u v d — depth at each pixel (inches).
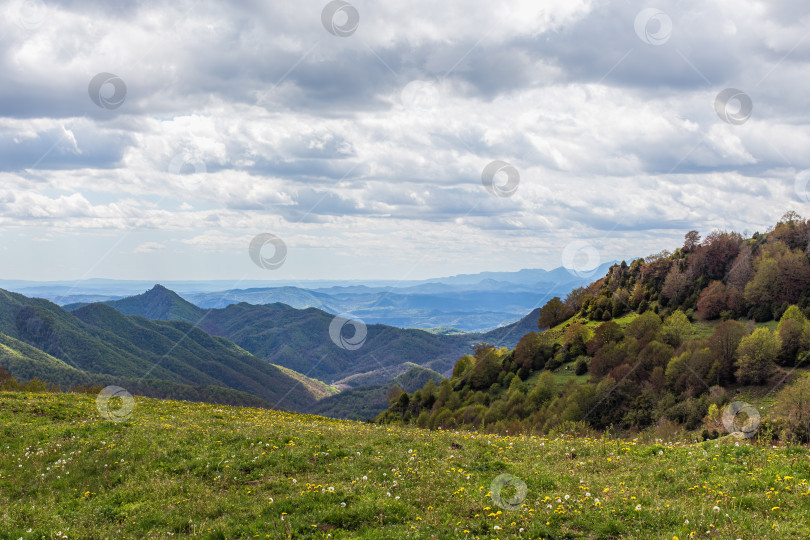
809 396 1947.6
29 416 1005.8
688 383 4360.2
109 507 551.2
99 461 702.5
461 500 496.1
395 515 475.2
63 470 679.1
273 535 445.1
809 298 4889.3
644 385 4626.0
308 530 461.4
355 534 442.6
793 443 690.8
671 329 5413.4
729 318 5472.4
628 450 691.4
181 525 497.0
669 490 504.1
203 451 727.1
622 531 410.3
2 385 2233.0
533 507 467.2
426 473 594.9
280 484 593.9
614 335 5708.7
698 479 529.0
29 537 478.6
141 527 500.1
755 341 4224.9
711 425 2112.5
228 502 545.3
